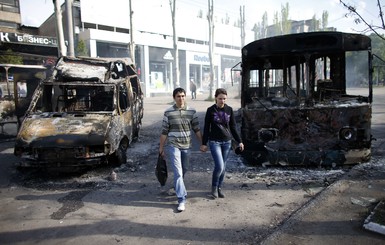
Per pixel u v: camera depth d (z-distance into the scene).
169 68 36.84
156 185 5.61
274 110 5.99
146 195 5.12
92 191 5.40
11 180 6.17
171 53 36.28
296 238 3.46
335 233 3.53
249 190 5.16
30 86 10.64
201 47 40.16
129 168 6.71
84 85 7.26
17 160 7.71
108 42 30.19
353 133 5.86
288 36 5.99
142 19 33.56
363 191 4.72
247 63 6.43
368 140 5.92
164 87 36.47
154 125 12.97
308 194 4.88
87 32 28.41
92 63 8.65
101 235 3.79
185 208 4.53
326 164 5.96
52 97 7.91
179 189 4.45
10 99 10.41
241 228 3.85
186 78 38.28
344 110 5.82
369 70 5.88
